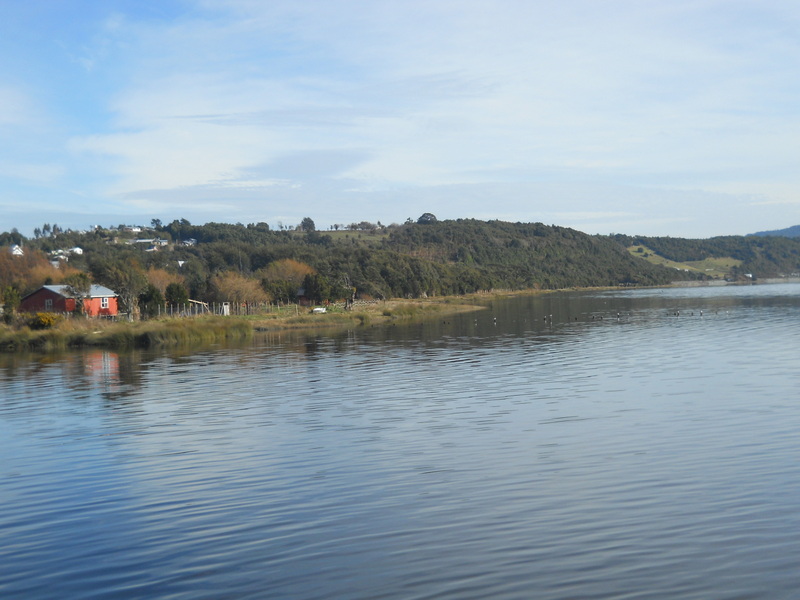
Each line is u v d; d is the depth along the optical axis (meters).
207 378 43.47
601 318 93.00
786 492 18.72
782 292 186.75
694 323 80.62
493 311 115.75
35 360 56.69
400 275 164.25
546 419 28.89
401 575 14.57
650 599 13.23
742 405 30.44
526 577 14.30
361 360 50.72
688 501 18.34
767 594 13.25
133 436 28.14
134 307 93.00
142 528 17.81
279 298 124.06
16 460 25.00
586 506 18.27
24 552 16.56
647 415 29.05
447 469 22.03
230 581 14.56
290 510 18.72
